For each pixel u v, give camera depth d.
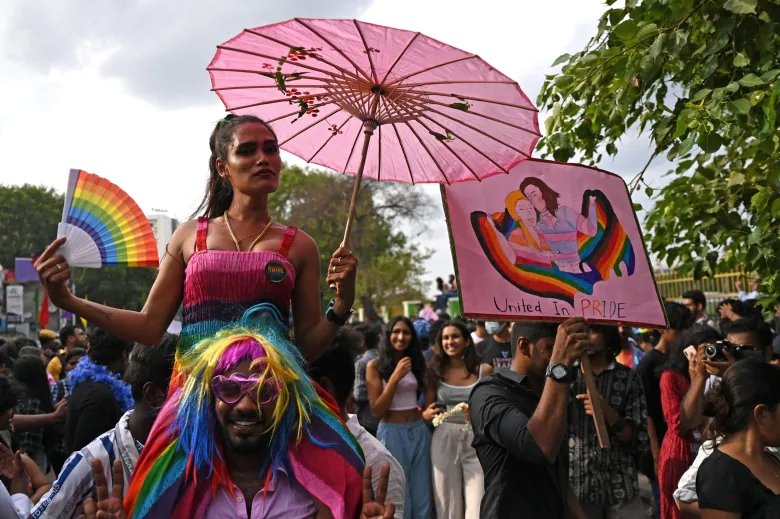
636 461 5.07
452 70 2.89
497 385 3.71
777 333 7.09
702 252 5.47
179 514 2.28
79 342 10.22
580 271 3.62
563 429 3.30
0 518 3.13
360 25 2.71
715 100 4.02
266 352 2.34
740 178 5.24
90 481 3.05
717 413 3.28
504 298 3.46
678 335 6.31
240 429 2.28
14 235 63.94
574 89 4.96
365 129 3.09
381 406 6.70
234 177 2.79
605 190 3.79
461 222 3.49
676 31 4.38
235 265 2.60
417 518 6.70
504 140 3.19
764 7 4.32
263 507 2.29
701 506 3.21
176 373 2.60
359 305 47.84
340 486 2.32
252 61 2.99
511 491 3.56
